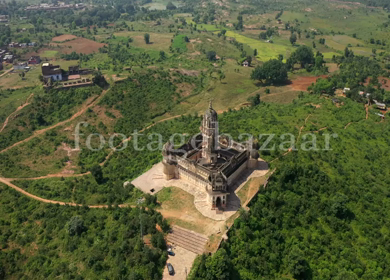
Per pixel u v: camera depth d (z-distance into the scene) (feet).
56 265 280.92
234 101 638.94
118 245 278.67
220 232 276.21
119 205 331.77
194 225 285.64
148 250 258.78
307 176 336.49
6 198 371.35
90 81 625.82
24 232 322.34
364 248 278.05
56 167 438.40
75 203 355.56
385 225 299.99
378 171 376.07
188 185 339.57
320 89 595.47
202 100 645.92
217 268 234.38
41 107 567.59
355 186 338.95
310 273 256.52
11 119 546.26
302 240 279.28
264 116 491.72
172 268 248.32
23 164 444.96
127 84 635.66
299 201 306.35
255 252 263.70
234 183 333.01
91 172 383.24
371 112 525.34
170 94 637.71
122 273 254.47
